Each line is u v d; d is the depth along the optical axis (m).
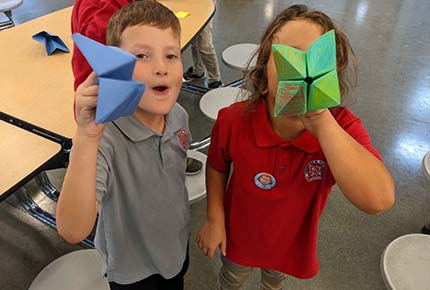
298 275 1.00
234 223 0.94
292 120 0.72
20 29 1.93
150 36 0.67
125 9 0.73
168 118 0.82
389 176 0.65
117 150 0.72
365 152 0.62
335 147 0.58
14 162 1.07
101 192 0.65
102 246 0.91
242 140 0.81
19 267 1.61
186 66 3.12
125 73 0.48
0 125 1.22
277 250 0.95
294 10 0.69
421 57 3.42
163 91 0.70
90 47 0.49
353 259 1.72
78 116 0.50
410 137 2.45
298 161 0.78
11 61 1.61
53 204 1.89
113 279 0.95
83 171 0.54
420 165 2.24
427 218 1.92
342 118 0.74
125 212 0.82
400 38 3.76
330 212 1.94
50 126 1.21
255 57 0.76
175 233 0.93
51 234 1.75
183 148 0.88
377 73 3.14
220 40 3.59
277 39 0.65
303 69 0.50
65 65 1.59
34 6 4.15
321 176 0.79
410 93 2.90
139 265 0.93
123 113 0.50
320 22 0.65
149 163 0.78
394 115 2.65
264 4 4.47
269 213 0.87
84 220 0.58
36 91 1.40
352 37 3.74
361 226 1.87
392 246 1.12
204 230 0.95
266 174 0.81
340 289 1.60
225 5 4.39
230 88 1.91
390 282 1.03
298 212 0.86
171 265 0.97
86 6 0.98
